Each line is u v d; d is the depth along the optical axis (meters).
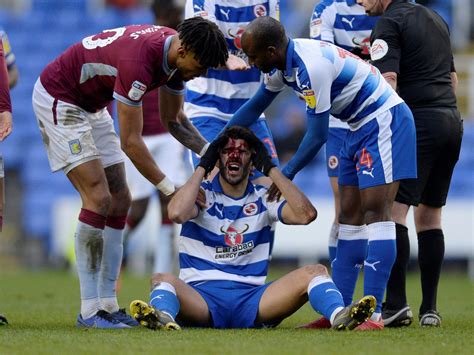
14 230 62.16
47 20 71.00
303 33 66.19
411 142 22.36
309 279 21.23
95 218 22.73
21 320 25.38
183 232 22.41
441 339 19.83
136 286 40.19
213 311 21.69
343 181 23.64
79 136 22.69
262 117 26.78
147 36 21.64
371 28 28.36
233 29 27.00
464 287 42.25
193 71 21.50
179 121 24.61
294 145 60.47
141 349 17.69
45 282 44.16
